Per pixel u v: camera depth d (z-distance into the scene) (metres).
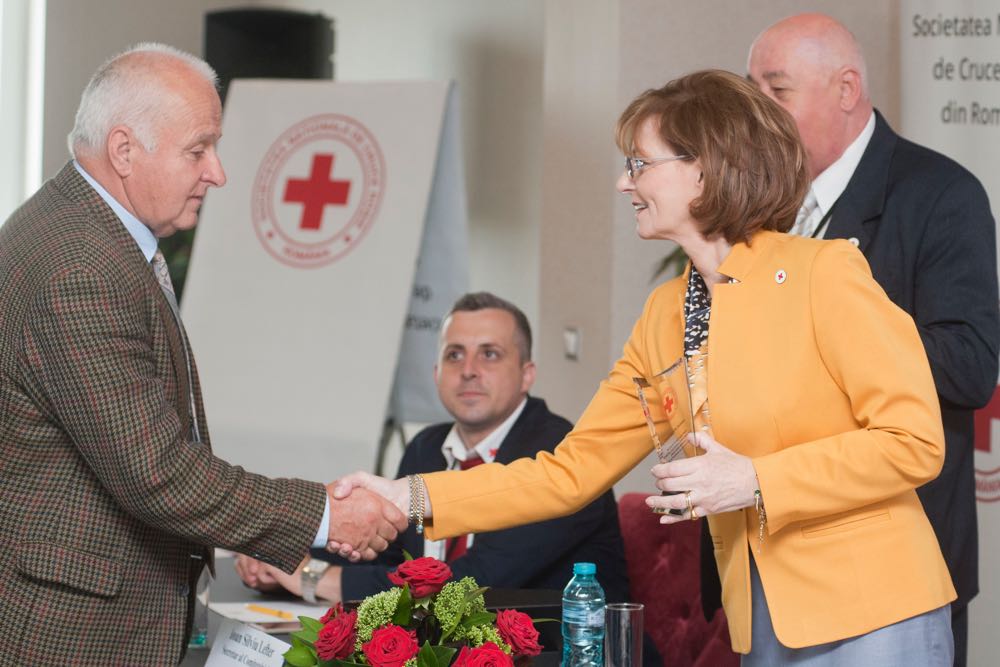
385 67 7.13
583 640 2.06
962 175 2.64
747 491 1.83
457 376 3.15
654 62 4.98
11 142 6.43
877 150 2.74
